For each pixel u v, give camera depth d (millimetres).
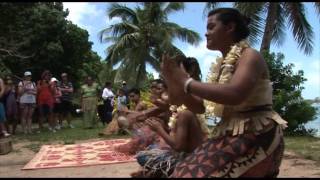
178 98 2348
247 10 17172
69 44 26750
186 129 3504
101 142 10625
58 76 26828
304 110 13016
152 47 30984
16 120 13070
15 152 9289
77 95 25891
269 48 18078
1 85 11945
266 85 2393
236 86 2225
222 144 2369
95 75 33219
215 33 2512
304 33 19375
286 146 9641
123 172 6305
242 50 2393
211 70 2623
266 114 2395
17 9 18531
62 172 6516
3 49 21688
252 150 2336
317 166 6820
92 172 6441
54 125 14180
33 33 23594
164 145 4355
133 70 30797
